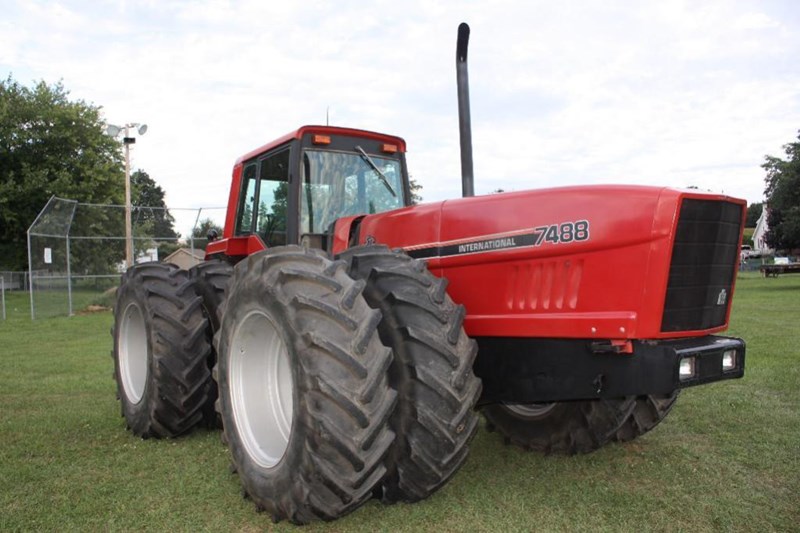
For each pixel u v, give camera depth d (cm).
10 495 328
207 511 309
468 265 325
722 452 389
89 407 527
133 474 363
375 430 263
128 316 468
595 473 356
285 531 287
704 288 284
